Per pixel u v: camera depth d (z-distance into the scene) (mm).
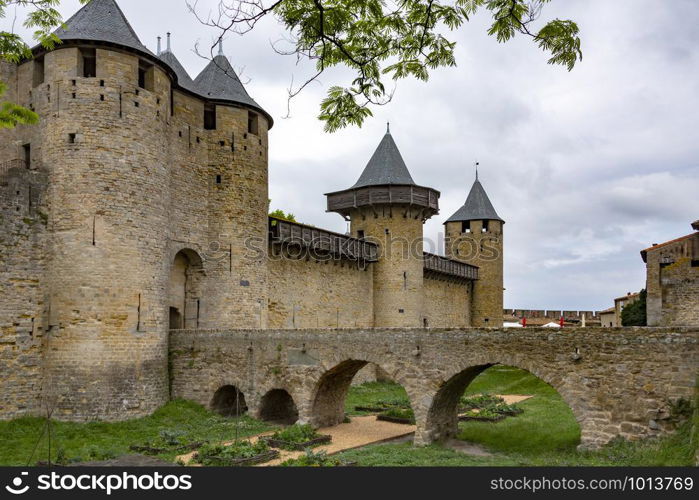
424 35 7988
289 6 7195
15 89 24766
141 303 23328
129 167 23375
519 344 18031
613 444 16297
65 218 22594
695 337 15633
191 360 25250
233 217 29203
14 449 18062
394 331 20453
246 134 30156
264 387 23453
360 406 28484
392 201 41156
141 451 18219
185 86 29031
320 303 36656
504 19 7344
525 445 19484
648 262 31469
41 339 22375
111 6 24750
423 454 17844
